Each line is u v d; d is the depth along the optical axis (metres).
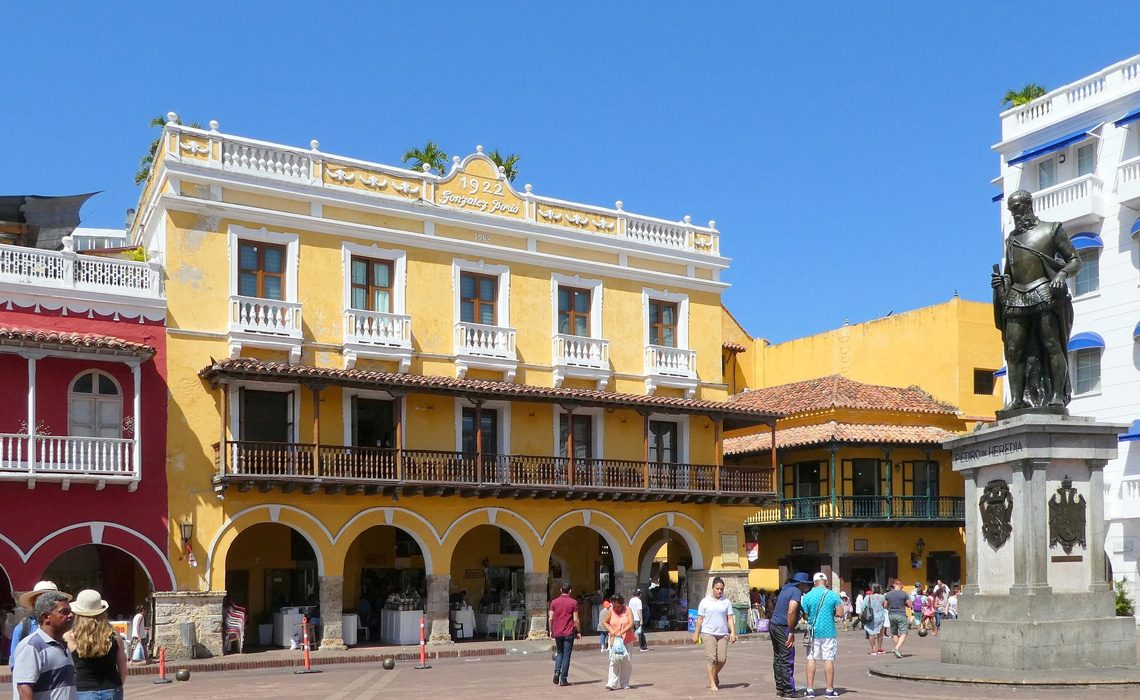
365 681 24.20
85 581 31.64
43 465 27.56
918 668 19.02
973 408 49.28
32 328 28.58
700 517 39.00
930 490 47.62
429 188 35.31
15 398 28.02
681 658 28.81
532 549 35.22
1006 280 19.41
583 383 37.31
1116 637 18.06
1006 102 49.19
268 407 32.03
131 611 31.70
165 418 30.11
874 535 46.56
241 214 31.81
